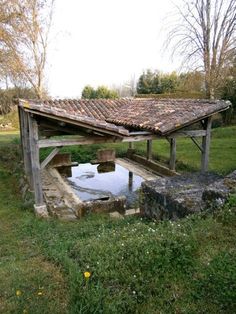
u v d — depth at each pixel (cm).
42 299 299
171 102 982
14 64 1223
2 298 312
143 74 3028
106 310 255
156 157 1305
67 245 426
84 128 723
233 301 253
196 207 458
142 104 1116
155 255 319
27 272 368
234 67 1695
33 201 771
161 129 739
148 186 589
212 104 796
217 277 276
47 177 1078
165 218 525
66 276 337
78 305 269
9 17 1187
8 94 1670
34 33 1638
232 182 460
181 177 649
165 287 288
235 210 377
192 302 268
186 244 333
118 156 1416
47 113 638
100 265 310
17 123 2142
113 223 593
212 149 1379
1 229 618
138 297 277
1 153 1325
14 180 1041
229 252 312
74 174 1185
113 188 1012
